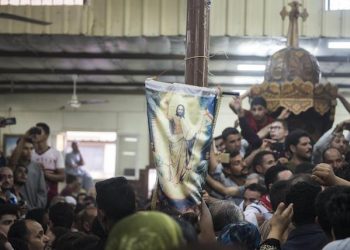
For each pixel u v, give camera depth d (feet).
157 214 6.49
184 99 13.43
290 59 28.17
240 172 22.29
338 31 39.32
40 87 60.80
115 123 61.62
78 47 44.65
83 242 13.11
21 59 48.88
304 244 11.76
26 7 41.01
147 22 40.70
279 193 14.46
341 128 24.35
